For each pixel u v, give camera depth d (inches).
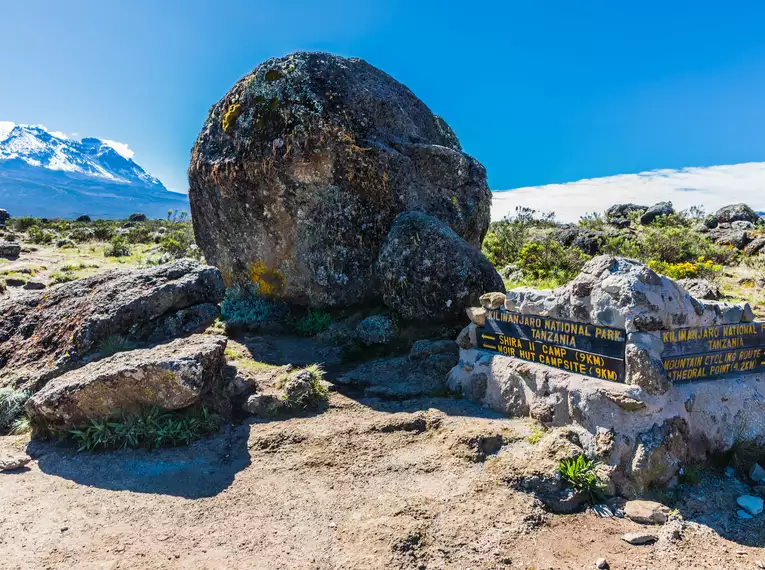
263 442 201.8
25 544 138.0
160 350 228.2
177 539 143.1
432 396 241.4
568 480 163.8
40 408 203.8
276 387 245.0
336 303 370.6
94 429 202.1
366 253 360.5
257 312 379.6
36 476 179.3
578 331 190.7
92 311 275.7
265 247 391.9
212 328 358.6
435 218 339.9
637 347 169.9
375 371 276.5
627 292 173.5
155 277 302.8
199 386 204.1
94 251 865.5
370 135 363.6
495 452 185.2
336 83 367.9
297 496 166.2
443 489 165.9
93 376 203.6
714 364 188.4
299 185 363.3
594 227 870.4
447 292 305.0
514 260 565.9
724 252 595.8
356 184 354.6
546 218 936.9
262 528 148.9
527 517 149.7
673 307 176.1
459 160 384.8
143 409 206.5
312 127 350.6
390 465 183.2
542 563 133.0
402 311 321.1
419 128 418.0
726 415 184.1
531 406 200.7
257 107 373.4
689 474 170.4
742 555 135.5
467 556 134.7
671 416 169.8
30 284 530.0
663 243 609.0
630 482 163.5
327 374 279.9
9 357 273.0
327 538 144.0
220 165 389.4
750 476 172.9
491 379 222.7
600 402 175.6
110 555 134.5
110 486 172.4
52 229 1368.1
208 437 206.5
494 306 231.0
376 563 130.9
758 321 201.9
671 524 147.0
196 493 168.6
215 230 423.2
